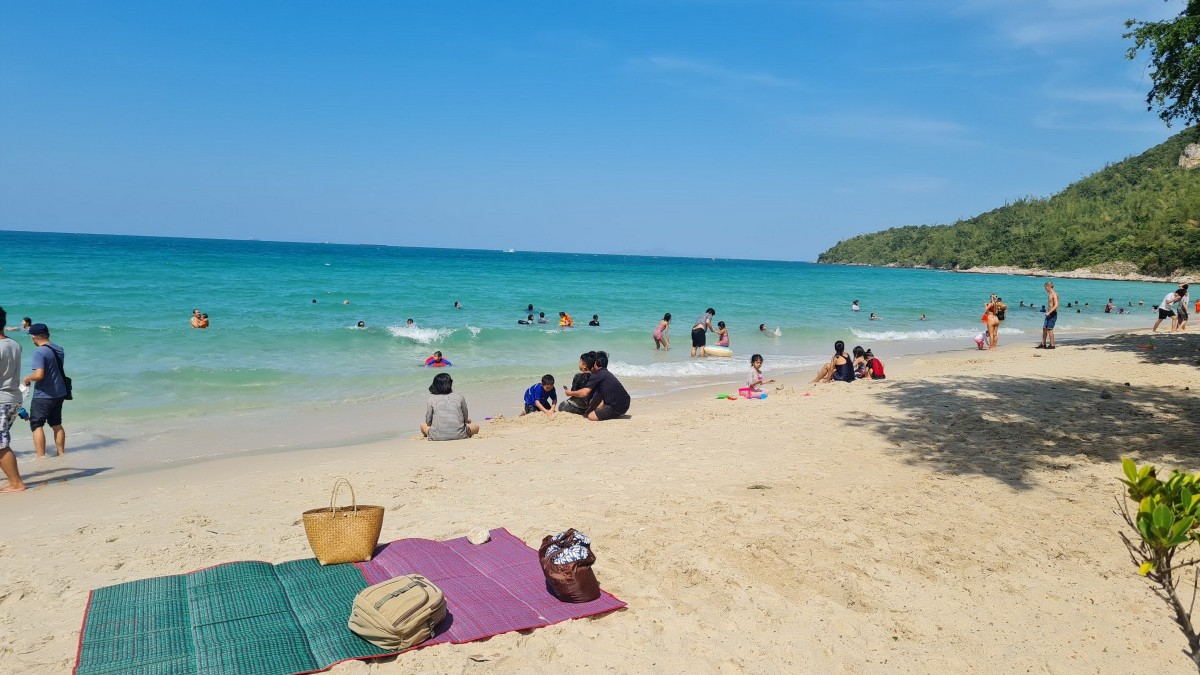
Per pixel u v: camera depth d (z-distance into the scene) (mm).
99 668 3736
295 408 12281
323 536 5102
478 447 9305
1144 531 2793
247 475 7898
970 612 4531
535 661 3949
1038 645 4168
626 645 4133
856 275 105875
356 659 3885
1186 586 4859
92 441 9758
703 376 17047
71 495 7227
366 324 24609
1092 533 5711
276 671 3746
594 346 21562
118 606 4438
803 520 5980
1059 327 33312
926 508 6301
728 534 5648
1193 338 20750
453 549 5445
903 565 5137
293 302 30953
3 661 3885
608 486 7215
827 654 4078
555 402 12266
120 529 6023
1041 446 8359
